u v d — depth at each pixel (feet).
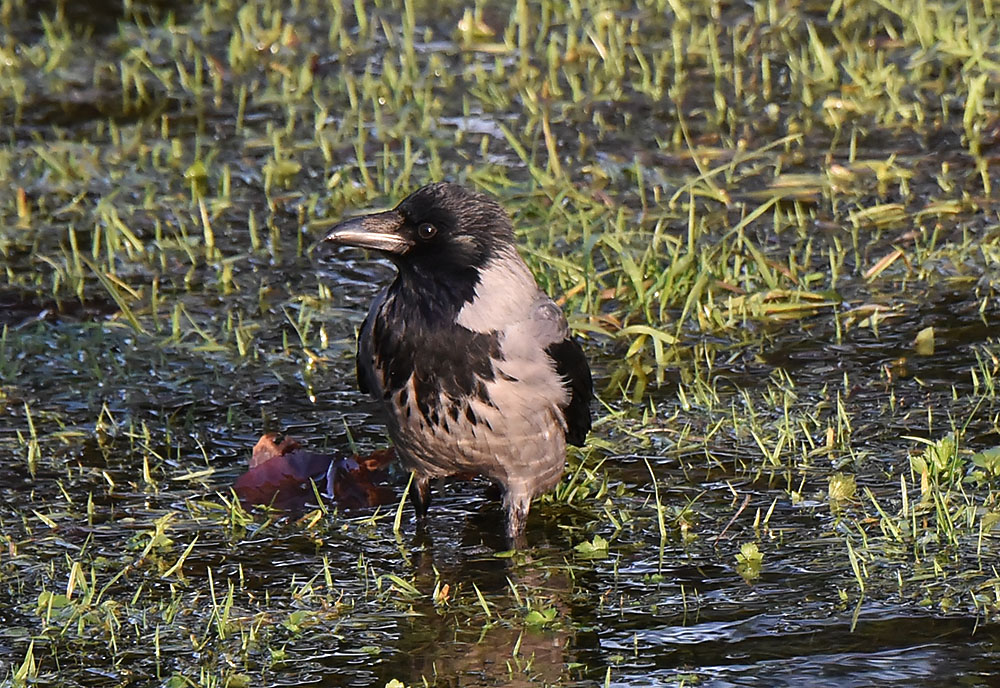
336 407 37.50
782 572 29.25
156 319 42.50
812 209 48.32
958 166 50.49
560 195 47.32
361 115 56.59
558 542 31.09
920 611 27.55
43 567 30.14
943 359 38.55
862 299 42.24
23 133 57.31
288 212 49.85
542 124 55.57
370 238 29.68
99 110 59.47
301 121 57.62
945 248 44.55
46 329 42.19
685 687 25.58
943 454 32.37
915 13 60.80
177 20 68.85
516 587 29.22
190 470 34.42
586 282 41.63
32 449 34.99
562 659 26.68
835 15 64.54
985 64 55.06
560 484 33.14
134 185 52.42
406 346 29.78
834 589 28.50
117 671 26.50
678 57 60.64
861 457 33.60
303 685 26.02
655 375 38.42
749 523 31.22
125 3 70.90
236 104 59.62
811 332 40.47
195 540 31.17
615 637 27.32
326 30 66.80
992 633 26.71
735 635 27.17
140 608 28.63
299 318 42.14
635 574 29.55
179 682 25.89
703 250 43.11
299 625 27.84
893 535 30.04
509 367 29.53
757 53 61.57
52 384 38.91
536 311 30.04
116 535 31.50
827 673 25.80
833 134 53.67
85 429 36.47
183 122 58.08
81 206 50.90
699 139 53.93
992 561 29.04
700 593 28.71
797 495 31.99
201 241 47.80
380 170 52.54
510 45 63.36
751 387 37.50
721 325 40.81
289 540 31.35
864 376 37.81
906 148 52.16
